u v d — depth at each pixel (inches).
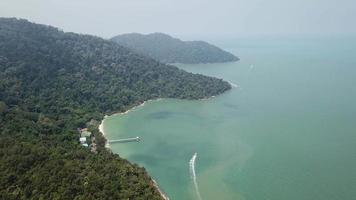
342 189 6279.5
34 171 5782.5
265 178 6761.8
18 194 5339.6
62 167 5920.3
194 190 6382.9
